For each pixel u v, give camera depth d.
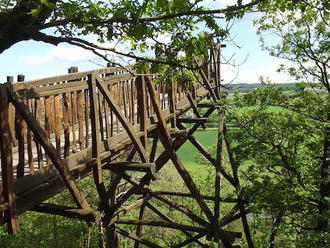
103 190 5.39
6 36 3.44
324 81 9.95
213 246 8.52
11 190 3.61
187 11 3.33
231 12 3.38
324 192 8.97
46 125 4.23
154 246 9.70
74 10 3.44
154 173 5.75
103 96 5.20
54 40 3.48
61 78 4.41
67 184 4.17
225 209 19.00
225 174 10.87
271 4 3.70
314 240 8.22
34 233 17.50
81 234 16.59
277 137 9.22
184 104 9.59
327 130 8.88
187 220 17.61
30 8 3.43
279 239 10.00
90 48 3.47
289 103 9.38
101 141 5.36
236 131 9.69
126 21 3.38
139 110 6.39
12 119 3.75
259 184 9.22
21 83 3.79
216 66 11.71
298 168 9.09
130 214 17.55
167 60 3.81
